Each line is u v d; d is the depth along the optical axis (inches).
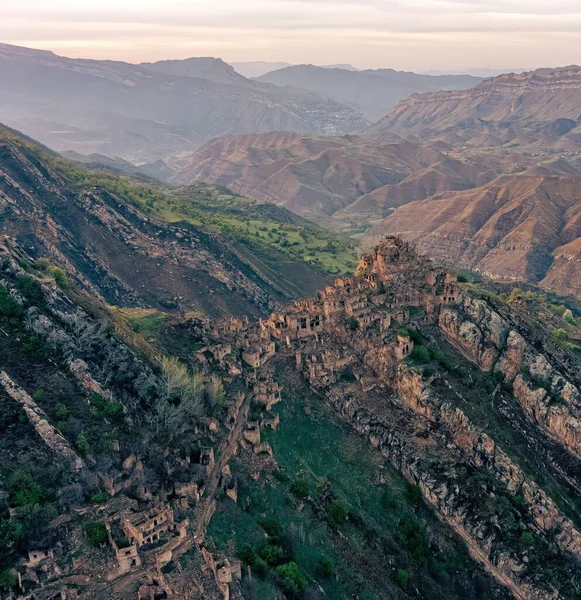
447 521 7017.7
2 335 6658.5
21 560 4566.9
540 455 7790.4
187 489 5457.7
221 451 6294.3
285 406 7637.8
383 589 5989.2
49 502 5073.8
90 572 4520.2
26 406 5900.6
